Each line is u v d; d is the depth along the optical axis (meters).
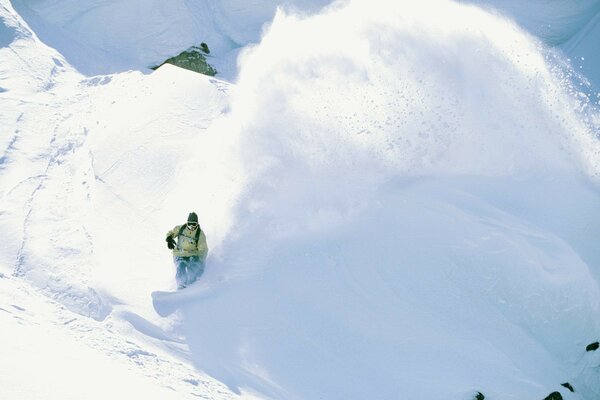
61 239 25.80
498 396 21.89
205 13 74.25
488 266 25.95
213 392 17.36
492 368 22.80
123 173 30.64
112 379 12.41
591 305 25.41
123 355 17.59
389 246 26.58
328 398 20.41
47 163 31.45
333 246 26.77
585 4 77.88
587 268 26.03
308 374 21.31
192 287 24.94
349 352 22.47
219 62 71.50
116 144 32.47
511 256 26.12
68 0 68.56
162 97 37.50
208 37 73.38
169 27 71.06
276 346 22.33
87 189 29.70
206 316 23.34
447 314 24.50
